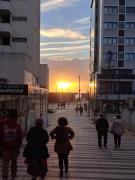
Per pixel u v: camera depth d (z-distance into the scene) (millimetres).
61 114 89688
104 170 17172
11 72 49281
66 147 15102
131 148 26703
